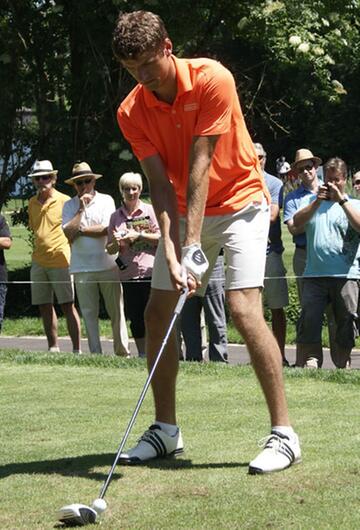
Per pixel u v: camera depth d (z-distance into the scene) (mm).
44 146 24750
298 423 8891
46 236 17312
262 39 23781
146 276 15117
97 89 23922
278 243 15398
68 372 12445
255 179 7711
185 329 14656
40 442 8523
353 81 48031
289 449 7352
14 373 12438
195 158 7312
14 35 23703
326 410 9492
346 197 13562
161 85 7281
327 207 13703
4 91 24141
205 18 23828
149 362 7902
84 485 7090
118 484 7102
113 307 15805
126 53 7090
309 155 14984
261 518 6160
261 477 7109
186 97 7293
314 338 13766
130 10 22562
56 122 24531
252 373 11781
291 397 10203
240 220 7609
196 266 7262
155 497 6719
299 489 6754
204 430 8773
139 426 9109
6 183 25219
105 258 15719
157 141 7598
